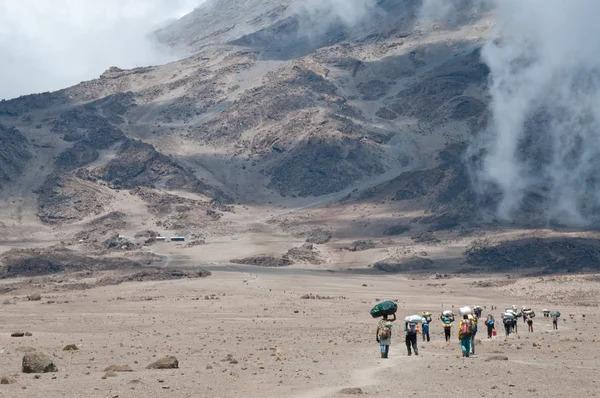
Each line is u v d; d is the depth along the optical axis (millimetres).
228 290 185125
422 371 40125
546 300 171875
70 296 173250
